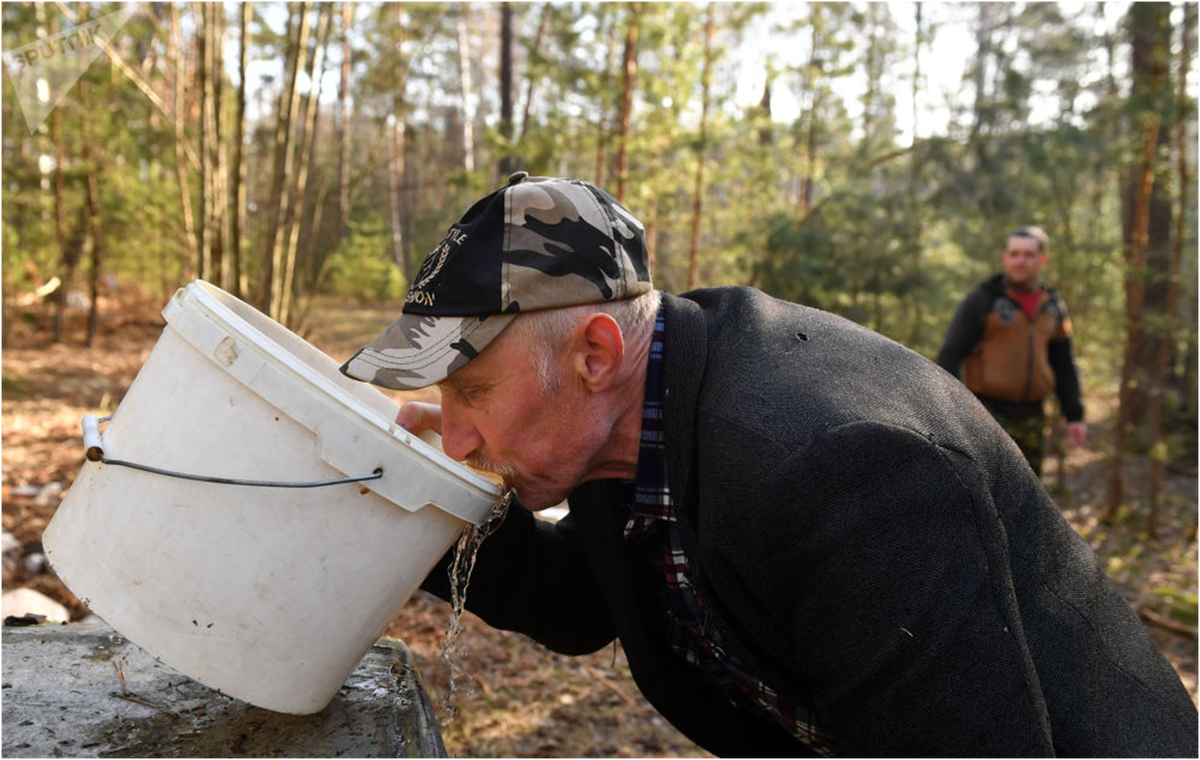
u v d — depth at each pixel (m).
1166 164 5.74
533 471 1.10
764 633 1.01
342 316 13.80
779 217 6.30
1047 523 1.07
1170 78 5.36
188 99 8.52
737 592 0.99
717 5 6.88
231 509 1.00
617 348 1.04
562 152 6.78
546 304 1.01
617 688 2.99
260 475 1.00
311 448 1.00
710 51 6.55
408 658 1.41
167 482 1.00
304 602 1.04
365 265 16.56
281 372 0.98
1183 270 7.27
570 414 1.07
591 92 6.39
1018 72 5.94
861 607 0.89
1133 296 5.85
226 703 1.21
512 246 1.01
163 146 9.30
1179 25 5.24
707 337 1.09
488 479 1.10
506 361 1.03
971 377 4.21
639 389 1.11
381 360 1.01
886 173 6.87
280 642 1.04
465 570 1.31
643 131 6.56
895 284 6.31
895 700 0.89
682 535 1.05
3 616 2.52
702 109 6.61
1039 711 0.89
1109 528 5.93
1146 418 7.55
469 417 1.10
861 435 0.91
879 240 6.32
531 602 1.37
